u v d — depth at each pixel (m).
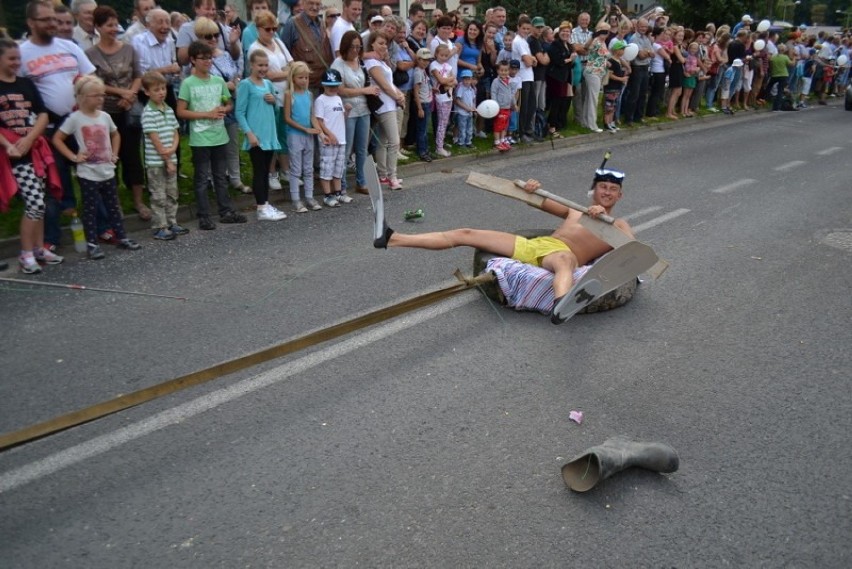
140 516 2.98
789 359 4.50
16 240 6.09
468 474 3.28
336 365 4.24
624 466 3.19
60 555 2.76
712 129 15.01
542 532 2.93
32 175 5.54
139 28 7.79
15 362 4.23
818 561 2.82
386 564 2.74
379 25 9.09
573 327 4.86
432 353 4.43
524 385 4.08
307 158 7.54
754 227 7.43
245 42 7.90
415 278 5.71
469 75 10.48
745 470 3.37
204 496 3.10
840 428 3.74
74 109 6.11
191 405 3.79
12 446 2.71
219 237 6.69
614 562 2.78
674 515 3.05
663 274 5.93
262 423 3.64
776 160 11.43
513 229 7.18
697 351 4.57
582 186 9.25
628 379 4.19
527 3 20.80
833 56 22.39
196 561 2.74
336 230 6.99
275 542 2.84
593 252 5.20
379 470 3.29
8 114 5.35
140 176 6.95
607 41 14.17
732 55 17.08
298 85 7.26
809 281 5.89
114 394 3.89
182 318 4.87
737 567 2.77
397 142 8.67
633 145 12.72
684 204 8.32
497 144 11.07
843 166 11.02
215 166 6.95
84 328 4.70
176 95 7.56
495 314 5.02
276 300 5.21
